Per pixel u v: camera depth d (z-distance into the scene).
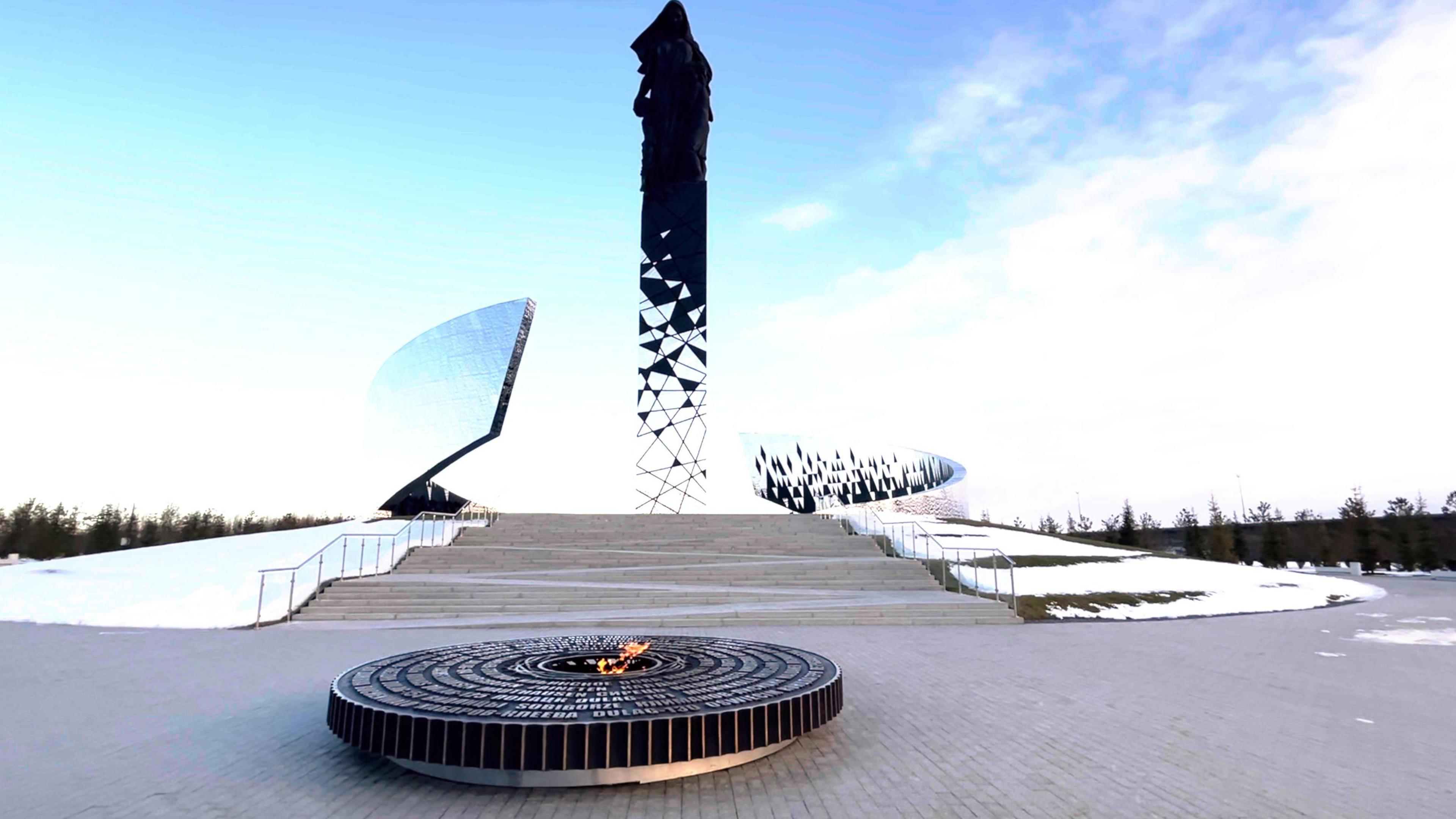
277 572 16.45
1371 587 24.91
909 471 56.78
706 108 35.00
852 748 5.93
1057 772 5.33
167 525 60.56
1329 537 54.59
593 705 5.12
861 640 11.81
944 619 14.06
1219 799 4.81
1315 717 6.95
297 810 4.63
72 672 9.02
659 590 15.33
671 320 33.28
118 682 8.40
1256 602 18.52
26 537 51.59
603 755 4.68
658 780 5.16
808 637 11.95
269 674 8.88
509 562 17.86
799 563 17.33
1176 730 6.48
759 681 5.87
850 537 20.00
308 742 6.04
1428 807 4.68
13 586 16.20
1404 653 10.91
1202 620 15.47
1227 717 6.94
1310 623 14.86
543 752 4.66
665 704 5.14
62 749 5.86
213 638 11.81
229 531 61.59
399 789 4.99
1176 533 68.56
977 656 10.38
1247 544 57.25
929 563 19.41
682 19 35.38
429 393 33.22
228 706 7.29
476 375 32.12
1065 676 8.91
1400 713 7.14
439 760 4.75
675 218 34.16
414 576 16.48
